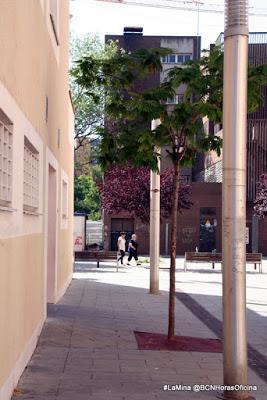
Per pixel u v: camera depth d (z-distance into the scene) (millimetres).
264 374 8977
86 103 38000
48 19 11641
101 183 37875
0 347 6395
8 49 6680
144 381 8117
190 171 55500
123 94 11477
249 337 12102
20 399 7094
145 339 11000
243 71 7441
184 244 47281
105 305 15547
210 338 11578
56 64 13766
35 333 9930
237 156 7406
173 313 10867
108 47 40969
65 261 18453
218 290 20750
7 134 7000
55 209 14688
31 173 9477
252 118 47438
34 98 9281
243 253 7371
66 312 13758
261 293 20312
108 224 46562
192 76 10328
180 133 10844
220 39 39938
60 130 15547
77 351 9844
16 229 7449
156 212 18688
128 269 29500
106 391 7547
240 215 7379
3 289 6535
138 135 10773
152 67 11047
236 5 7430
